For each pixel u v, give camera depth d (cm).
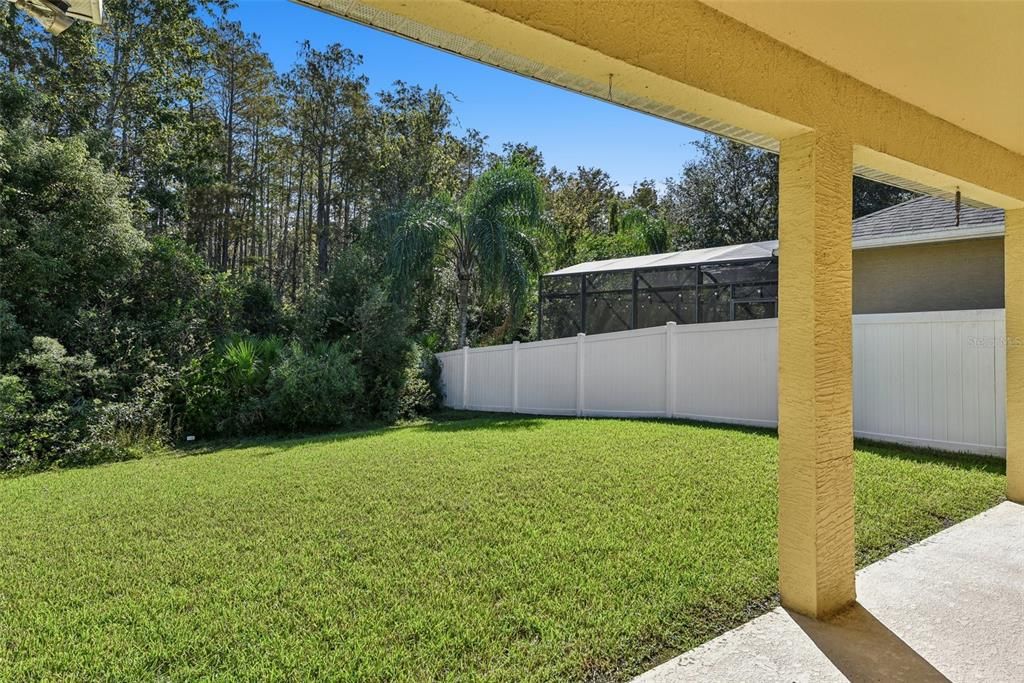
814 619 284
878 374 708
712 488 499
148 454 853
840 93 283
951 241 859
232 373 1021
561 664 240
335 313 1224
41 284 949
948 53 262
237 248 2512
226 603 302
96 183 1048
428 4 172
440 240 1288
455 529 410
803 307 285
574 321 1450
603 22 200
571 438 759
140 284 1155
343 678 232
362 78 2155
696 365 903
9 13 1384
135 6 1611
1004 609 295
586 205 2855
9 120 1077
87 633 273
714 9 229
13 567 359
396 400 1134
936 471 548
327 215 2362
